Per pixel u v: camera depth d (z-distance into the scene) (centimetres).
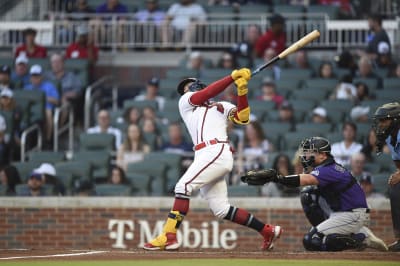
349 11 6888
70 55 6462
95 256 3009
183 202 3141
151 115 5578
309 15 6631
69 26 6806
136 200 4631
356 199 3272
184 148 5384
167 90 6031
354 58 6438
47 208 4675
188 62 6369
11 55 6800
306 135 5338
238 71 3072
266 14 6594
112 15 6706
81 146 5481
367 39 6500
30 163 5244
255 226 3216
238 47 6209
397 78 5966
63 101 5997
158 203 4619
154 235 4609
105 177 5219
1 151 5400
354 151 5153
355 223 3266
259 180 3141
